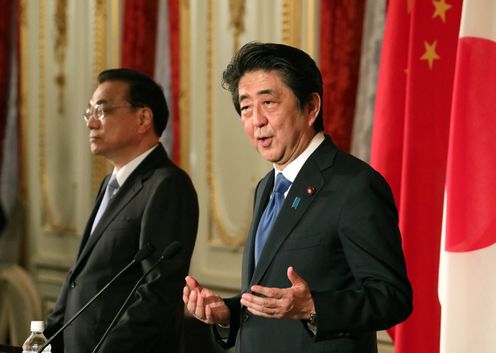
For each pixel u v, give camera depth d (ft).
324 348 21.59
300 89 22.47
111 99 31.58
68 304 30.45
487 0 28.17
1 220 59.88
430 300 31.01
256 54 22.58
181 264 29.14
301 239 22.00
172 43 50.85
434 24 31.12
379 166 32.40
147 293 28.35
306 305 20.18
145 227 29.32
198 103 50.16
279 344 22.04
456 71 28.25
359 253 21.16
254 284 22.45
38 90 59.16
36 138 59.57
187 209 30.07
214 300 23.04
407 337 31.19
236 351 23.21
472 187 27.73
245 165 48.01
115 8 54.34
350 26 41.32
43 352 27.25
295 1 45.09
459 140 27.99
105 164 55.16
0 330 56.65
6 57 59.93
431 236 30.83
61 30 57.57
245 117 23.07
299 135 22.81
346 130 41.47
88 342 29.22
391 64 32.53
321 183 22.33
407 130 31.01
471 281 27.50
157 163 31.30
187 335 44.09
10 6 60.08
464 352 27.32
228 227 48.83
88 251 30.32
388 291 20.59
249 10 47.65
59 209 58.29
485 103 27.89
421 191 30.91
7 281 56.70
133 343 27.96
